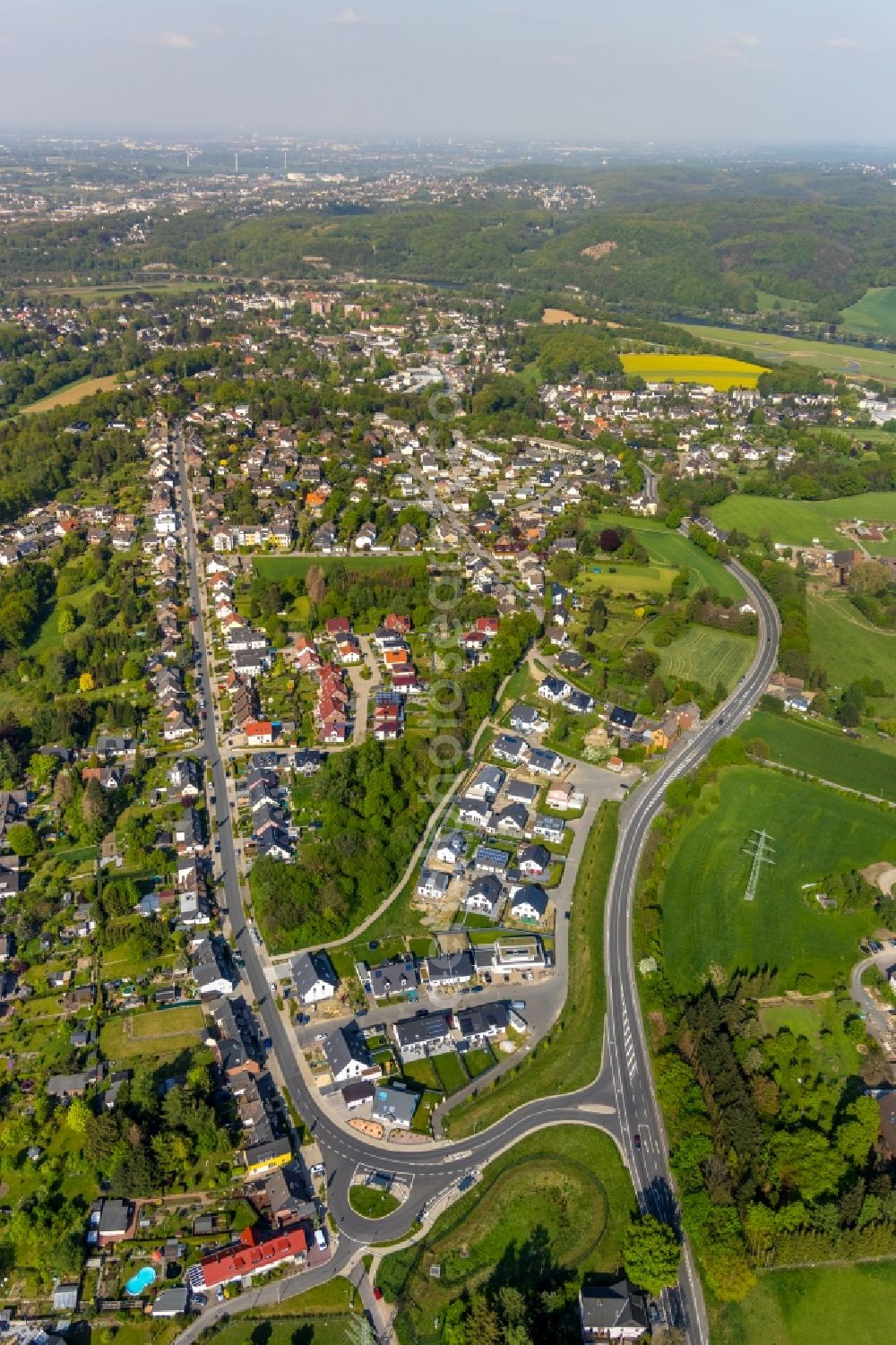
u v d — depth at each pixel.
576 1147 130.00
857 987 158.75
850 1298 114.94
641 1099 137.25
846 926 171.62
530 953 161.38
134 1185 121.94
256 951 162.88
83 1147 128.62
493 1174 126.50
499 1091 138.12
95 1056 142.88
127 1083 135.88
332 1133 131.88
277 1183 122.88
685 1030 143.38
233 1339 108.25
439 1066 142.00
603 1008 152.50
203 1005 152.38
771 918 172.50
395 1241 118.19
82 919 169.25
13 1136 129.88
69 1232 118.31
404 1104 134.62
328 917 166.25
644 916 168.75
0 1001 153.25
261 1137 129.12
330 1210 121.69
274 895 169.12
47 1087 137.50
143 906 171.12
